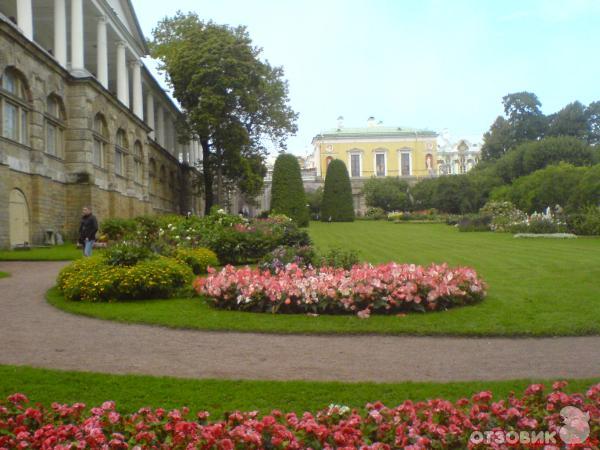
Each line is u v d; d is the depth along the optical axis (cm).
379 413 412
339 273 1079
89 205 2547
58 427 399
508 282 1299
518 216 3734
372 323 886
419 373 645
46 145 2355
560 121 6900
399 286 974
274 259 1293
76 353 725
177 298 1141
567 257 1891
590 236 3111
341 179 5369
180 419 410
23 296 1157
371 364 684
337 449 365
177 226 1941
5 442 382
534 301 1045
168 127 5044
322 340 810
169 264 1191
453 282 1015
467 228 3759
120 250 1205
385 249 2303
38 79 2228
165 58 4388
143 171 3662
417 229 4016
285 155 4409
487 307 995
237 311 989
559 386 463
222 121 3978
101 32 2961
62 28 2533
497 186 5603
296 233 2003
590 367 668
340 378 625
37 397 542
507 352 741
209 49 3906
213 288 1006
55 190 2417
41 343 777
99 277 1098
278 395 552
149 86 4162
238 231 1884
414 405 446
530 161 5547
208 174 4309
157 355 720
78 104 2556
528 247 2364
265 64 4525
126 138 3269
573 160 5472
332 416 420
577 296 1091
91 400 537
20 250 2009
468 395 554
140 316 935
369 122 8812
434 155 8300
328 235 3378
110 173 2911
